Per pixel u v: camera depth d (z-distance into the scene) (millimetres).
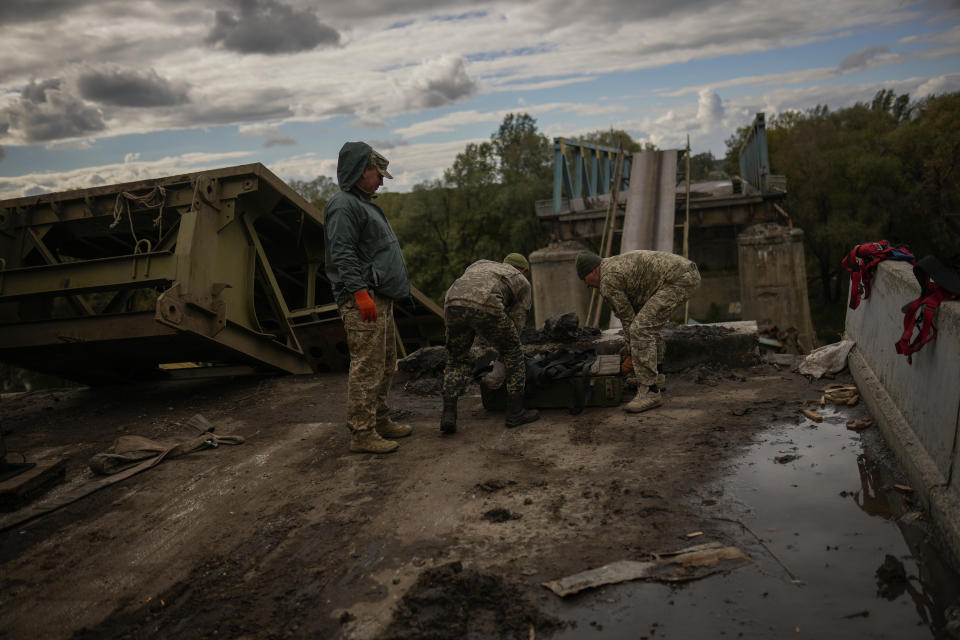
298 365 7359
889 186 40031
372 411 4297
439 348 6828
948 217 38594
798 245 27484
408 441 4492
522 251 48344
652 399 4836
